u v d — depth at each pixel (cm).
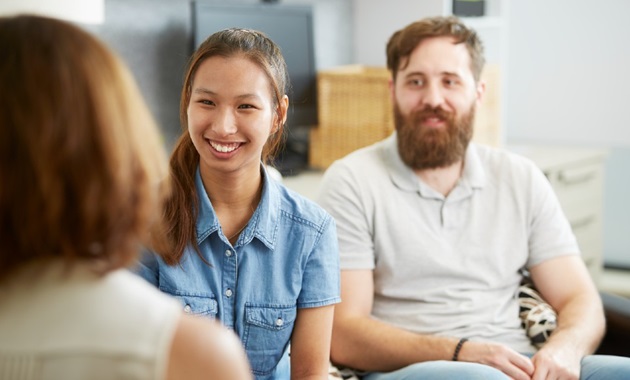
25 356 75
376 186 209
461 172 216
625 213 377
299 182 296
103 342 75
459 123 212
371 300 205
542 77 390
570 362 192
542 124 393
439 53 211
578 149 353
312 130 324
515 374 185
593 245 346
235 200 154
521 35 393
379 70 332
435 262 206
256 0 317
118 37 284
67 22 81
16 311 77
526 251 215
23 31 78
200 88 150
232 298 154
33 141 75
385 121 301
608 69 373
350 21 353
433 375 179
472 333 203
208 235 152
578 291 212
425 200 210
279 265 156
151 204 83
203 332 78
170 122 302
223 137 148
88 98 77
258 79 151
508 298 212
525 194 216
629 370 187
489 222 212
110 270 80
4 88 76
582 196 336
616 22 369
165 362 76
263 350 157
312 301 159
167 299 81
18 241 77
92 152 77
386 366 196
